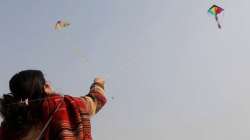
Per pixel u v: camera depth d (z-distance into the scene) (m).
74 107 3.57
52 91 3.69
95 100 3.77
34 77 3.61
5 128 3.53
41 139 3.45
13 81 3.61
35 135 3.46
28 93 3.57
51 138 3.46
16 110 3.51
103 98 3.83
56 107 3.54
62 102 3.58
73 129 3.50
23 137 3.46
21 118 3.49
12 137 3.49
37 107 3.54
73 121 3.53
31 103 3.55
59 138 3.42
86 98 3.73
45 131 3.47
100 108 3.83
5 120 3.54
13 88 3.60
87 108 3.64
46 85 3.69
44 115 3.51
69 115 3.55
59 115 3.50
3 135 3.52
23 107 3.52
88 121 3.59
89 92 3.86
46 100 3.57
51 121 3.49
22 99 3.57
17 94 3.59
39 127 3.48
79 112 3.57
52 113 3.51
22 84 3.57
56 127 3.46
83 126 3.55
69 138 3.43
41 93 3.61
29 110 3.52
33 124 3.49
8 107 3.54
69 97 3.64
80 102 3.63
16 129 3.48
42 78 3.67
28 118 3.49
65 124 3.47
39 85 3.61
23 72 3.64
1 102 3.58
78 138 3.48
